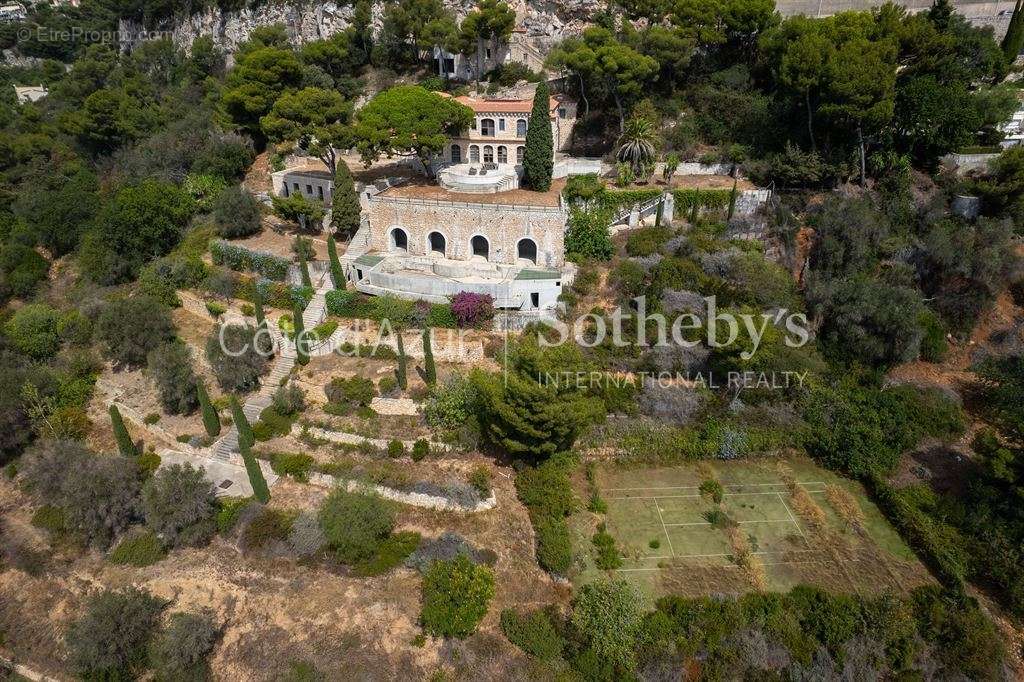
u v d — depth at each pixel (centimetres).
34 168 7612
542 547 3397
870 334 4503
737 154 5928
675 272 4803
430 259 5297
